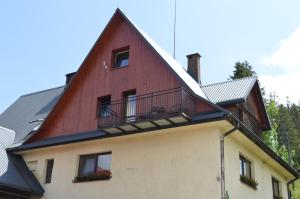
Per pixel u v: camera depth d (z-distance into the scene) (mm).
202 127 14383
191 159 14180
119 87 17406
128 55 18375
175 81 15781
